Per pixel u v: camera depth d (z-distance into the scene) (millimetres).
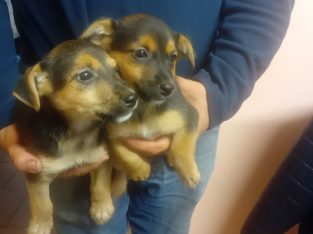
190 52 391
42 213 405
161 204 488
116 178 446
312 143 511
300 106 606
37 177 387
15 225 717
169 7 405
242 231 606
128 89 369
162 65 376
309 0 543
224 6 420
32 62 448
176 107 376
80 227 487
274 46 404
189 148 384
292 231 668
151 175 462
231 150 650
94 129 384
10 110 408
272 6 400
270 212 558
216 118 392
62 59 365
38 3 411
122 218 499
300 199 530
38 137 374
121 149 389
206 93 387
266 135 631
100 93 369
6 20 409
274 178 555
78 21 404
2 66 399
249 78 397
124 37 378
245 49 393
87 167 389
